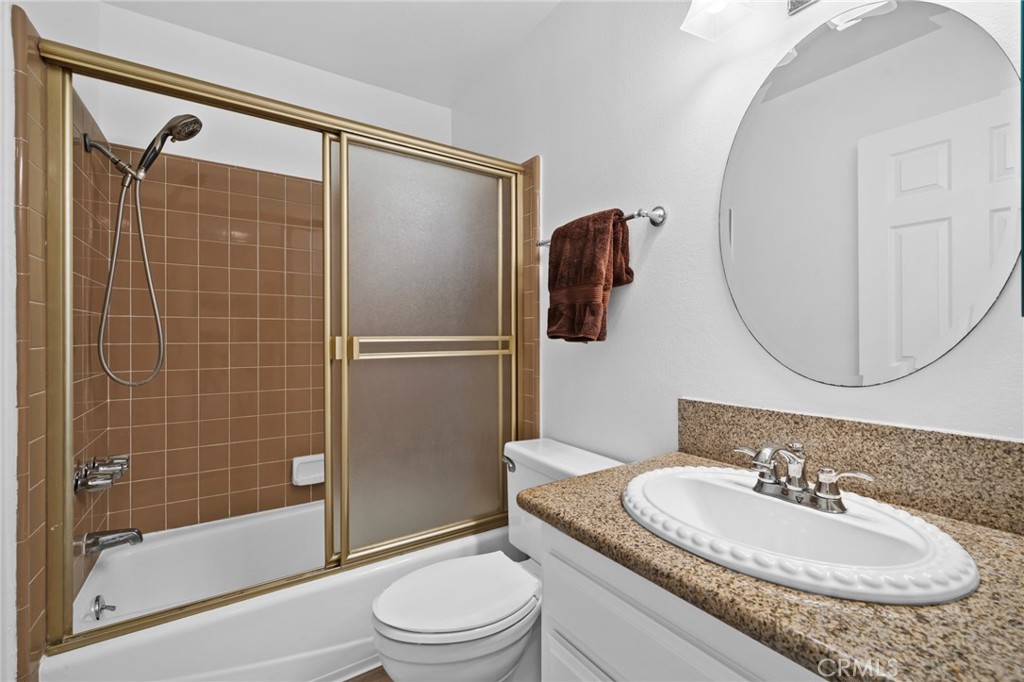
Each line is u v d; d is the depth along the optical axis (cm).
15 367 105
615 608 79
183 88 133
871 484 91
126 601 172
